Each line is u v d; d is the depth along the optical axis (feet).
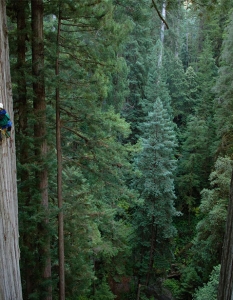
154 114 54.85
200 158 79.77
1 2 11.88
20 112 28.25
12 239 12.67
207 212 49.11
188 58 120.16
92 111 31.37
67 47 29.58
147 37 87.30
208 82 85.61
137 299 58.54
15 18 27.76
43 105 28.22
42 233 29.60
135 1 26.84
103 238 52.11
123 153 35.29
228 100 54.29
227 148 57.31
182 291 55.36
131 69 85.66
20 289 13.43
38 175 28.96
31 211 28.17
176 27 104.27
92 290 55.01
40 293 29.66
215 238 47.24
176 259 70.33
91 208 39.55
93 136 32.76
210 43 95.91
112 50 30.27
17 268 13.10
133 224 63.57
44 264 29.81
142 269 62.54
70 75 30.55
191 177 79.15
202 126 77.15
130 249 64.59
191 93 99.55
